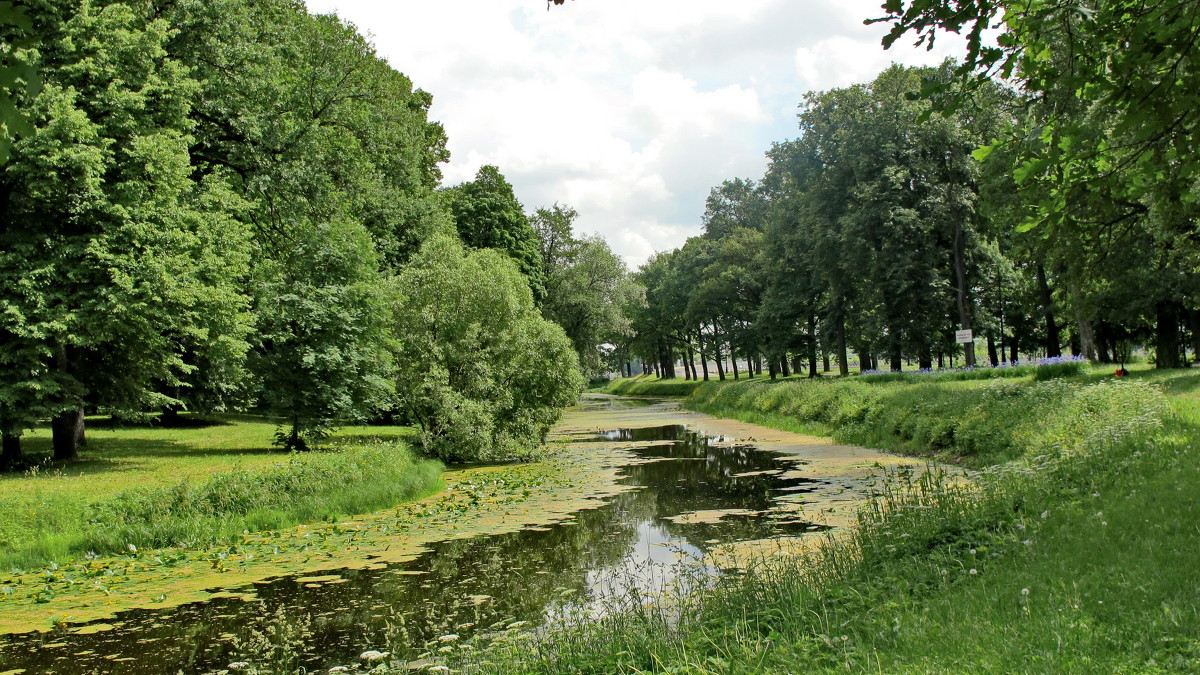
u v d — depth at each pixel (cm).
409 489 1714
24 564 1149
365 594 975
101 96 1875
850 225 3766
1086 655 447
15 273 1706
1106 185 652
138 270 1802
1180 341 4322
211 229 2133
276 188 2623
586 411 5503
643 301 6594
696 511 1451
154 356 2019
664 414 4781
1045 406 1705
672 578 977
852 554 866
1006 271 3972
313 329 2484
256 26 2688
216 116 2564
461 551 1198
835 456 2183
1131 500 787
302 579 1052
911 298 3681
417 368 2358
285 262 2667
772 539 1158
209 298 1972
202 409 2855
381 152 3459
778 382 4353
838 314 4353
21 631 857
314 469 1619
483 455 2269
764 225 6062
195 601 960
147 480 1605
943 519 872
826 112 4431
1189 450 976
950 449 1923
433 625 841
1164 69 602
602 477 1994
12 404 1725
